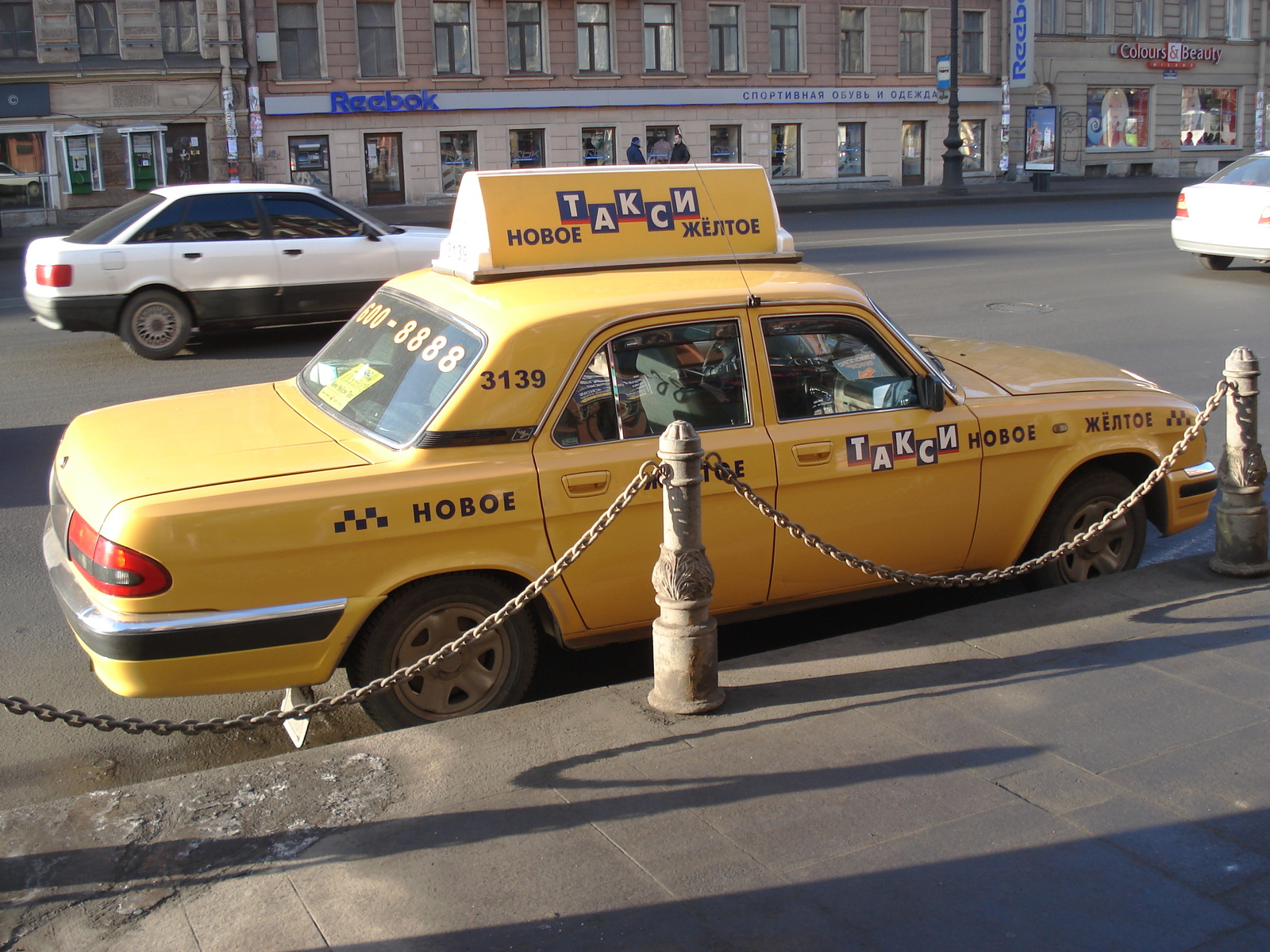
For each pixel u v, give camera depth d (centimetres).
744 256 480
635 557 419
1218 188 1529
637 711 404
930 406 461
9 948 287
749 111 3466
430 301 446
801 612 542
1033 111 3625
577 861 318
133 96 2798
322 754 374
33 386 992
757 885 306
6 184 2723
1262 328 1191
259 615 366
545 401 403
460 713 411
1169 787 352
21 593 562
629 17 3272
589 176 461
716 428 431
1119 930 289
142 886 310
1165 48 4069
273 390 492
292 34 2961
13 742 432
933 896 302
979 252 1825
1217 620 473
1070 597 498
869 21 3562
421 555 386
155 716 454
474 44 3131
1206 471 537
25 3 2700
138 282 1079
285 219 1143
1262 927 289
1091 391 510
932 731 388
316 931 291
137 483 370
